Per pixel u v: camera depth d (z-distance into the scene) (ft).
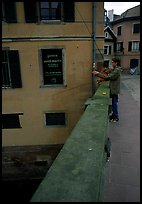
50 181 5.99
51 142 36.58
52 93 34.14
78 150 8.18
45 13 31.17
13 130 35.83
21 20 30.73
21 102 34.45
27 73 33.04
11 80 33.24
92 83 33.24
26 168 37.78
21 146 36.58
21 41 31.53
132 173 12.75
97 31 31.42
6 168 37.68
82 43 31.91
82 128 10.89
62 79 33.94
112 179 12.17
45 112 34.96
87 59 32.58
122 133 19.25
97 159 7.42
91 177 6.20
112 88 21.44
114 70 20.86
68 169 6.68
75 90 33.86
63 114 35.50
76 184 5.83
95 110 14.93
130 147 16.28
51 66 33.27
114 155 15.05
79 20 31.07
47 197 5.25
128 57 125.70
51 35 31.48
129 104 32.55
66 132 36.04
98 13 30.78
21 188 35.45
